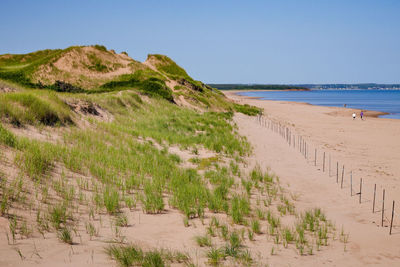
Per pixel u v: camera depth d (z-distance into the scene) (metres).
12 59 70.06
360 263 6.20
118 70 59.97
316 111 65.56
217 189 10.55
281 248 6.57
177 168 13.15
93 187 8.97
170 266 5.12
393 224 8.98
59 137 13.57
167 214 8.10
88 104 22.25
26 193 7.08
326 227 8.25
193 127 27.58
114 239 5.94
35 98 15.13
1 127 10.46
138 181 10.22
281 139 26.39
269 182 13.12
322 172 15.53
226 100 72.12
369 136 30.77
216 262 5.43
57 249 5.09
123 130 19.64
